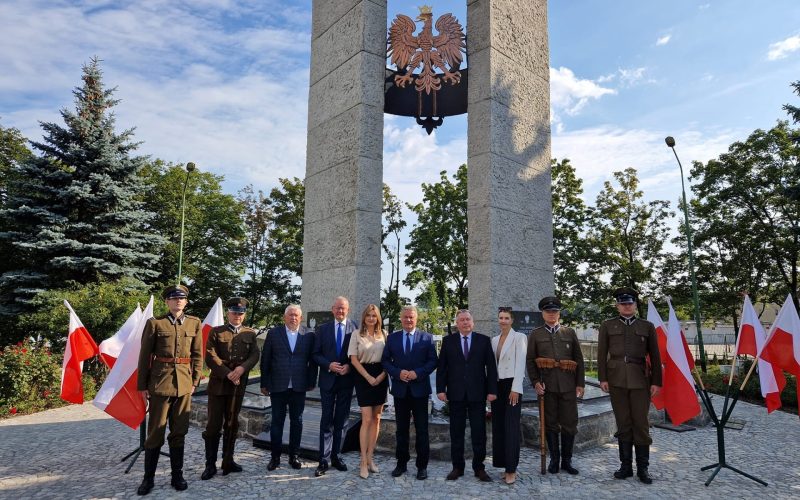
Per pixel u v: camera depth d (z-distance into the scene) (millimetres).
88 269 17906
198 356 5305
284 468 5512
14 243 17094
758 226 20969
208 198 28375
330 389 5395
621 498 4648
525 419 6625
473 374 5184
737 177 21578
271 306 28219
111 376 5512
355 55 9039
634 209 24484
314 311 9117
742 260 21578
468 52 9164
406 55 9984
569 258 23391
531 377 5645
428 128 10461
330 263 9016
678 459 6230
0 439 7297
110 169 19062
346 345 5512
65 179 18438
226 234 28312
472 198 8688
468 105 9008
